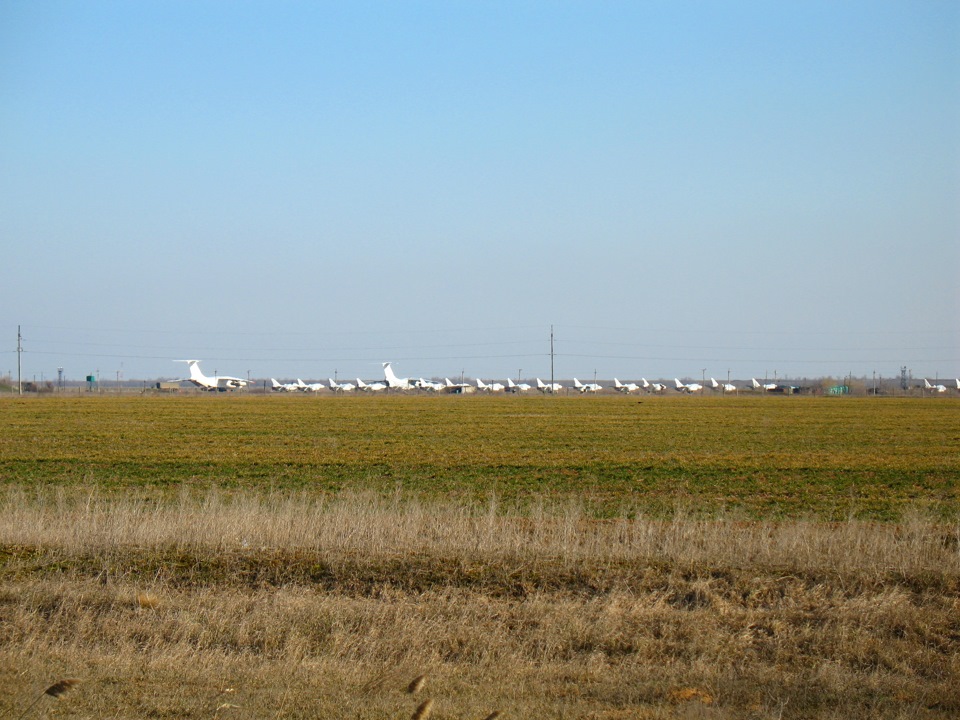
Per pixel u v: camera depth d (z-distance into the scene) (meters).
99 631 36.53
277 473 101.62
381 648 34.72
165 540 48.31
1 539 49.19
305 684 30.30
